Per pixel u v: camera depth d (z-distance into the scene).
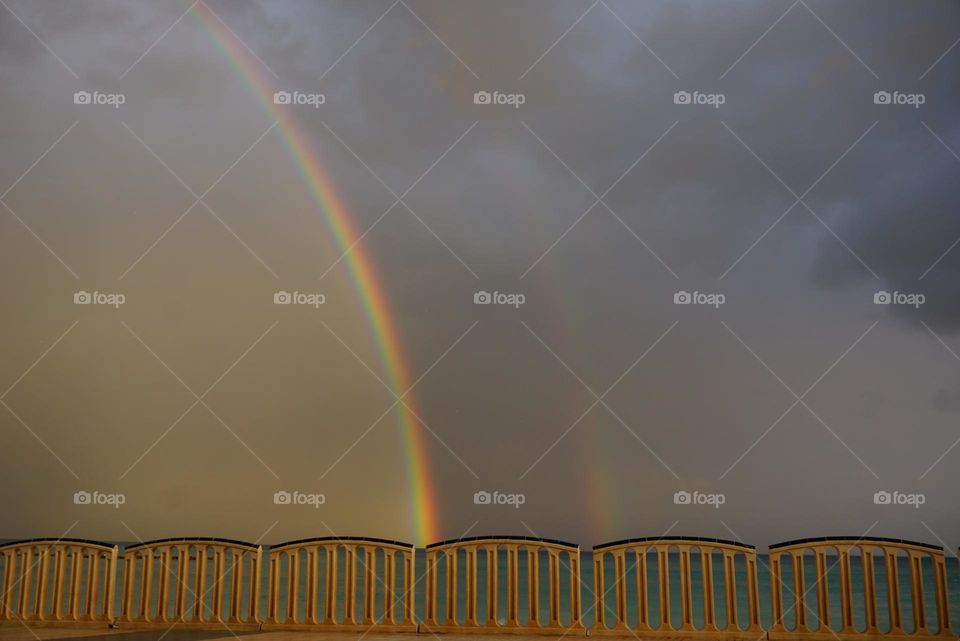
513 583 12.56
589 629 12.20
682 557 12.10
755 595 11.83
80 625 13.30
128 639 12.11
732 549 11.98
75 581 13.58
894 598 11.41
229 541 13.37
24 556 13.80
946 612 11.16
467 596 12.68
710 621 11.87
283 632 12.72
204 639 12.09
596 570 12.34
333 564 13.10
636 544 12.28
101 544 13.59
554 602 12.37
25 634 12.63
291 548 13.21
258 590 13.18
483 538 12.71
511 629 12.38
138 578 44.56
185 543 13.49
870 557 11.58
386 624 12.82
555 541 12.52
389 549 12.98
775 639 11.63
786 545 11.84
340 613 43.34
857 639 11.42
